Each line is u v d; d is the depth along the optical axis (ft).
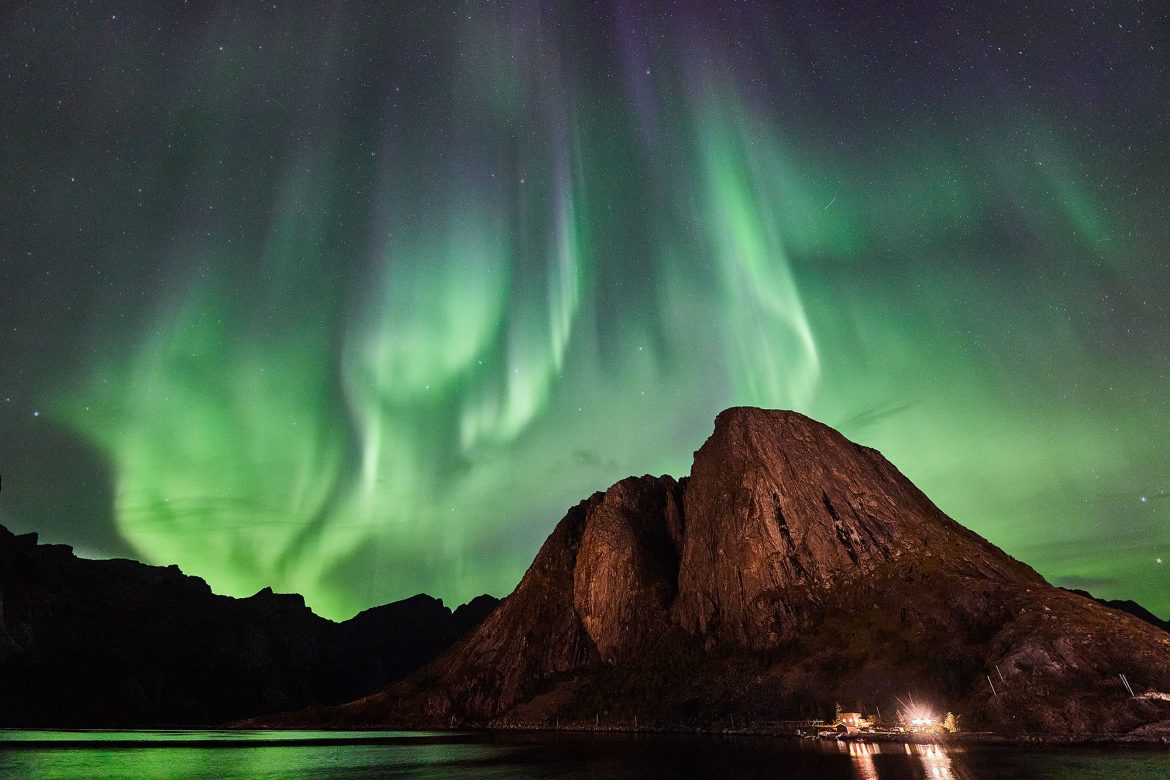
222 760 332.80
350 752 366.84
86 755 372.17
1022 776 198.29
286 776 256.32
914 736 325.62
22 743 470.80
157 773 276.62
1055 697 314.96
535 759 292.40
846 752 279.28
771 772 224.94
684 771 235.20
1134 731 288.10
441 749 361.51
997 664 346.33
